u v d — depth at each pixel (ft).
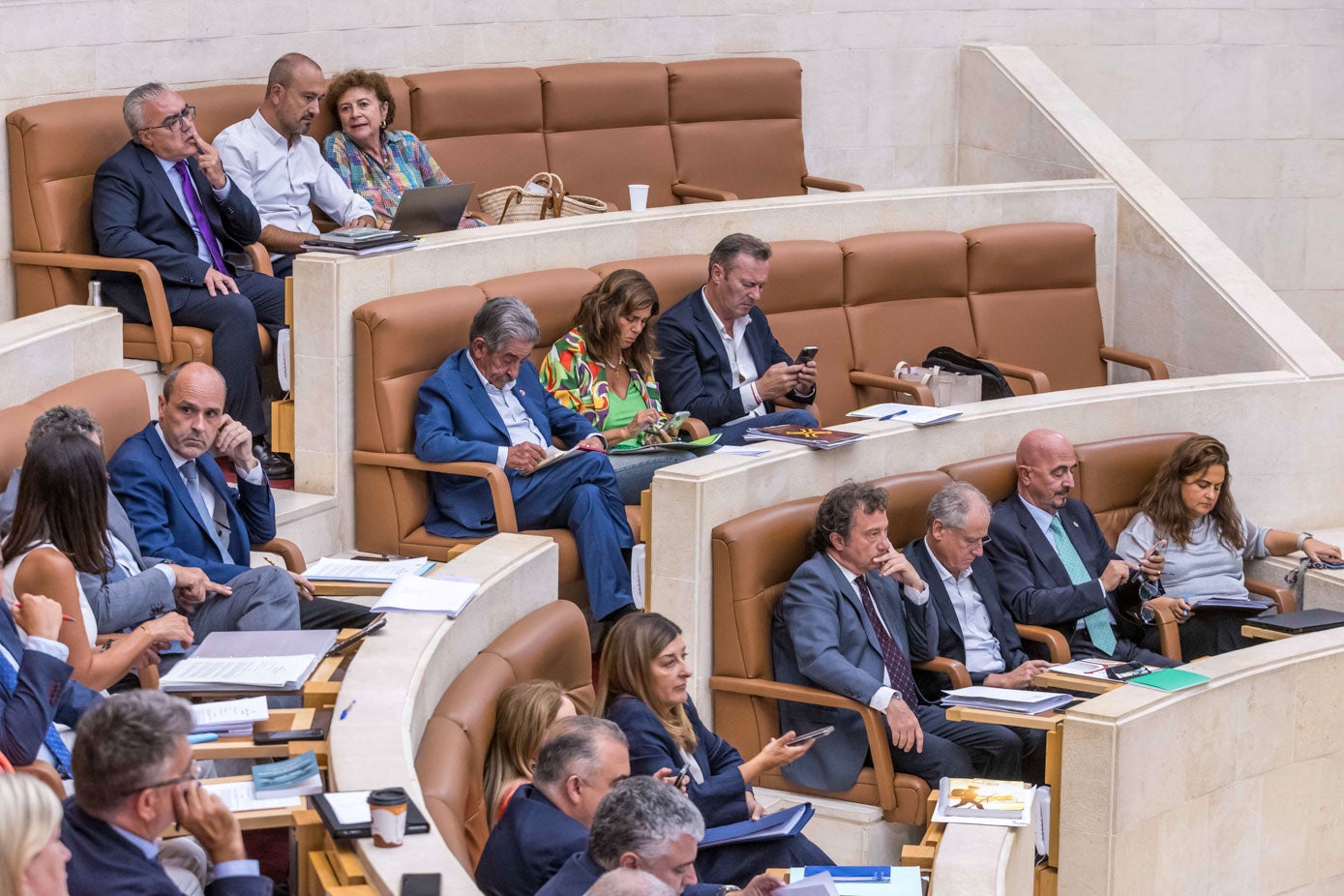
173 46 86.02
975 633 69.46
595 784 42.96
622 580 69.51
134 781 33.81
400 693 45.91
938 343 93.40
